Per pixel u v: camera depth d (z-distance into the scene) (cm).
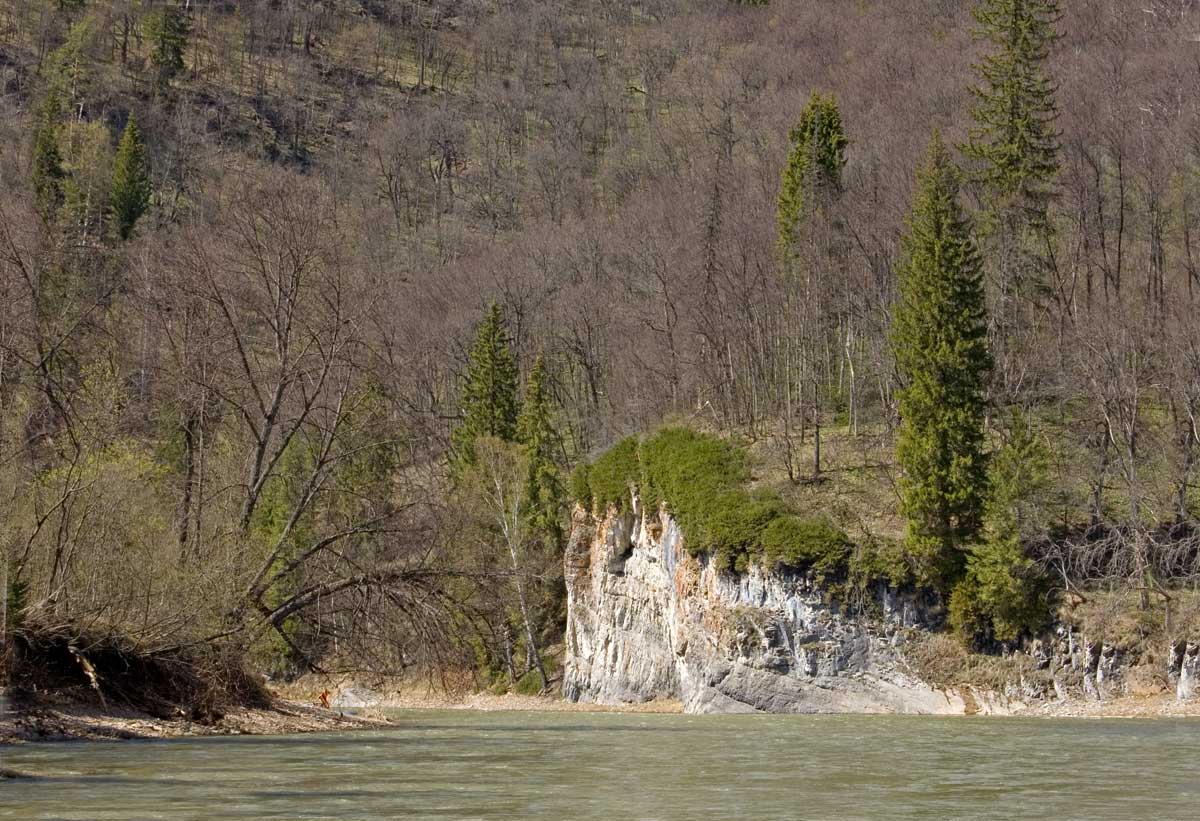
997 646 9331
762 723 7638
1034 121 12638
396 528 6212
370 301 6359
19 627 4847
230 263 6172
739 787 3753
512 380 14512
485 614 6450
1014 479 9612
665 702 10675
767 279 13412
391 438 6869
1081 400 11469
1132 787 3825
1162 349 11050
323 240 6231
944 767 4453
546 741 5634
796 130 14175
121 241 18500
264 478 6028
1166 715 8350
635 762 4559
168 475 6384
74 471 5447
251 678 6197
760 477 11012
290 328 6078
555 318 16962
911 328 10144
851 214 13212
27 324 6109
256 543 5862
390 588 6044
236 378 6206
